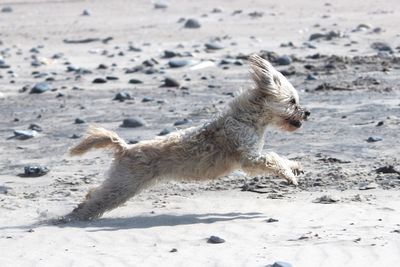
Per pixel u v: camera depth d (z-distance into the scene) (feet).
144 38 213.66
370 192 74.18
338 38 193.06
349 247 55.52
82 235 63.62
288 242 58.08
